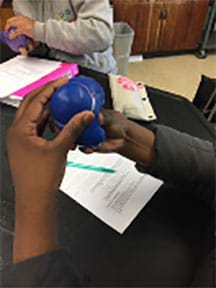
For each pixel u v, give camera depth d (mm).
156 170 546
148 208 568
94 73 903
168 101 832
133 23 2312
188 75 2396
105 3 1098
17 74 860
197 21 2479
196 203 570
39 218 369
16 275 339
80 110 422
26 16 1091
